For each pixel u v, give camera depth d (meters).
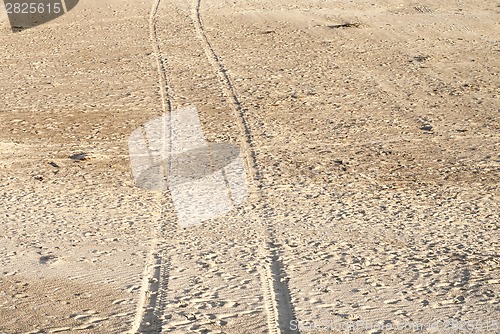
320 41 20.72
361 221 9.40
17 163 12.02
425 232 8.98
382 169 11.70
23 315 6.65
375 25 22.41
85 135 13.53
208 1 25.73
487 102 15.48
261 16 23.64
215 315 6.65
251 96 15.96
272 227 9.15
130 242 8.62
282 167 11.76
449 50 19.72
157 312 6.73
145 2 25.86
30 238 8.77
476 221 9.42
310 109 15.06
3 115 14.82
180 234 8.91
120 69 18.27
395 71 17.84
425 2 25.17
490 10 24.11
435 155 12.38
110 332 6.32
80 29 22.62
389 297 7.04
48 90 16.64
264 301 6.95
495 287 7.28
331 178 11.26
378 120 14.33
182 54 19.55
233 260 8.02
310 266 7.84
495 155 12.39
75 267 7.82
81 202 10.18
